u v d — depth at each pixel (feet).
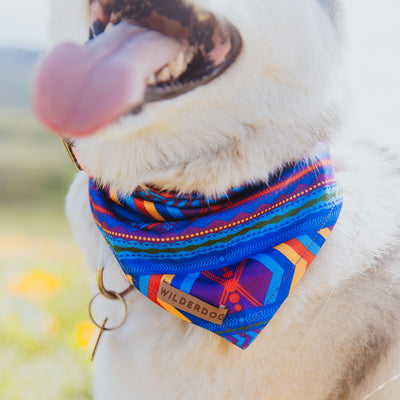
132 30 4.78
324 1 5.37
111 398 5.82
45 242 24.30
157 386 5.52
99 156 5.53
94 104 4.44
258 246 5.41
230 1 4.63
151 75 4.66
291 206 5.46
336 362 5.40
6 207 37.24
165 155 5.27
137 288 5.58
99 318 6.26
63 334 10.67
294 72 5.09
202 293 5.34
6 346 9.98
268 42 4.90
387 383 5.55
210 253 5.46
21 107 78.07
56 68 4.55
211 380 5.39
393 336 5.56
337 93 5.52
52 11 5.77
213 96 4.94
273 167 5.34
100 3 5.04
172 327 5.58
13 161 52.60
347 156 6.18
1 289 12.41
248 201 5.47
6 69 75.66
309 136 5.40
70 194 6.70
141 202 5.71
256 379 5.32
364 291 5.47
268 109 5.13
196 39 4.76
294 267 5.30
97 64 4.56
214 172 5.28
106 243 6.18
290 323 5.28
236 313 5.27
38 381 9.12
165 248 5.54
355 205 5.79
